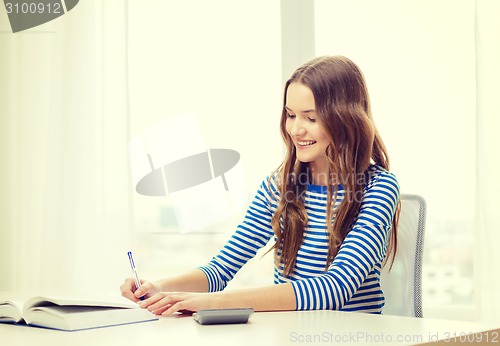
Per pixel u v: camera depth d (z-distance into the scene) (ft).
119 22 8.36
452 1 7.75
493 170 7.29
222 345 3.11
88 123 8.36
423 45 7.82
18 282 8.42
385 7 7.96
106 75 8.36
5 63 8.52
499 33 7.36
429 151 7.78
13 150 8.54
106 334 3.49
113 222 8.25
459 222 7.69
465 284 7.69
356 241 4.80
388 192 5.07
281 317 4.03
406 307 5.21
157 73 8.51
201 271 5.32
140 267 8.36
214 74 8.45
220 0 8.48
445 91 7.75
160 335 3.42
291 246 5.35
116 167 8.28
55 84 8.40
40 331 3.68
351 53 8.08
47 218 8.34
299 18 8.30
